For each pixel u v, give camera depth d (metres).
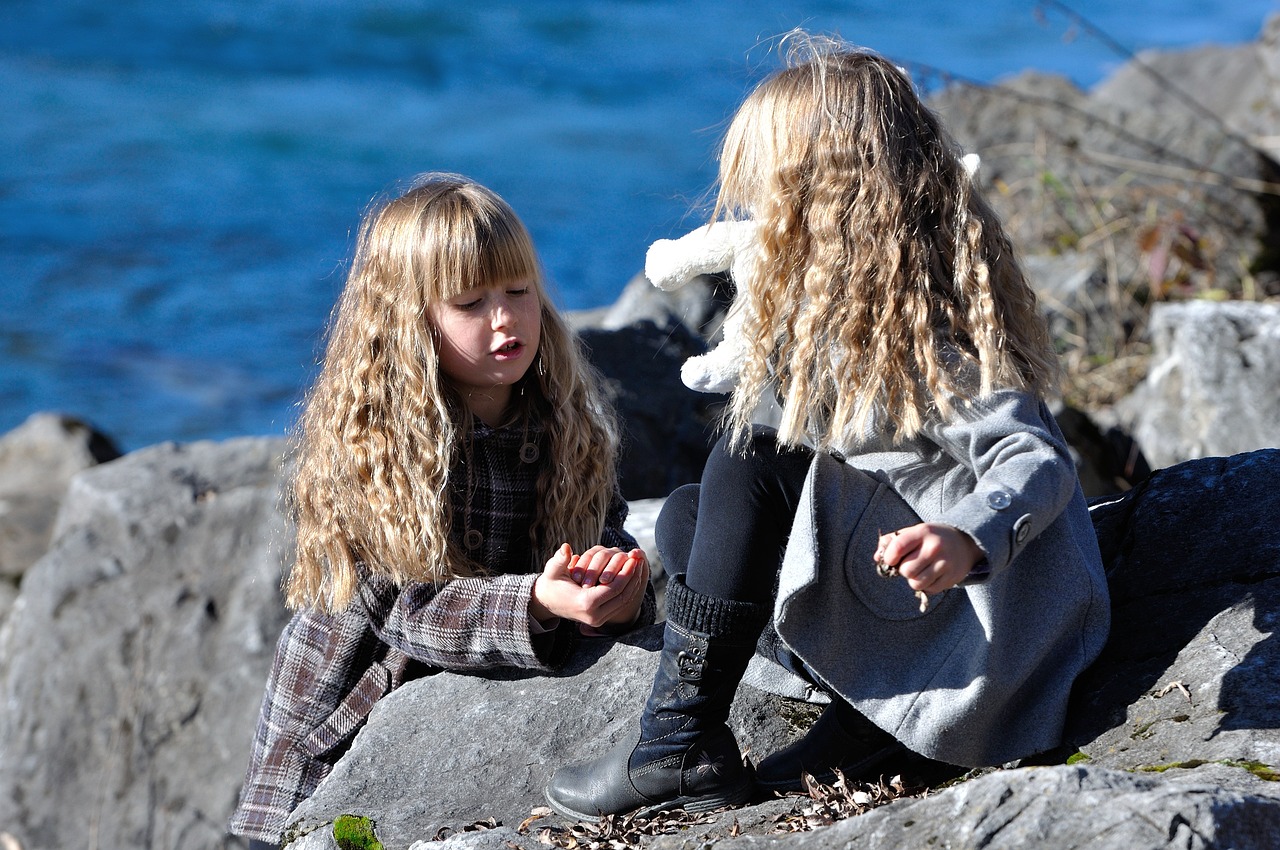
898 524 7.16
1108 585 8.58
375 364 9.27
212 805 16.05
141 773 16.42
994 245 7.43
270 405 38.53
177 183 61.09
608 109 80.00
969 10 110.31
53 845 16.27
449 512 9.42
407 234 9.15
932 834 6.05
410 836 8.16
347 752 9.07
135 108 74.88
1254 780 6.29
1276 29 34.97
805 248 7.20
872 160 7.19
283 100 79.00
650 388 19.06
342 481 9.30
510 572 9.80
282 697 9.84
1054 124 30.16
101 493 18.91
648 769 7.66
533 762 8.70
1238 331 19.41
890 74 7.51
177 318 44.38
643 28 102.44
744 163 7.62
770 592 7.46
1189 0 111.56
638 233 55.53
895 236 7.05
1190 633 7.86
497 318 9.12
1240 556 8.30
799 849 6.40
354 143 70.62
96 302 45.44
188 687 16.84
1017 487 6.47
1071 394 23.22
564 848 7.35
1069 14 25.53
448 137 72.88
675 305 21.22
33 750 16.84
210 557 17.89
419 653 9.23
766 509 7.40
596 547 8.76
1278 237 27.08
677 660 7.53
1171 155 27.53
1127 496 9.47
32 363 40.38
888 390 6.91
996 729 7.46
